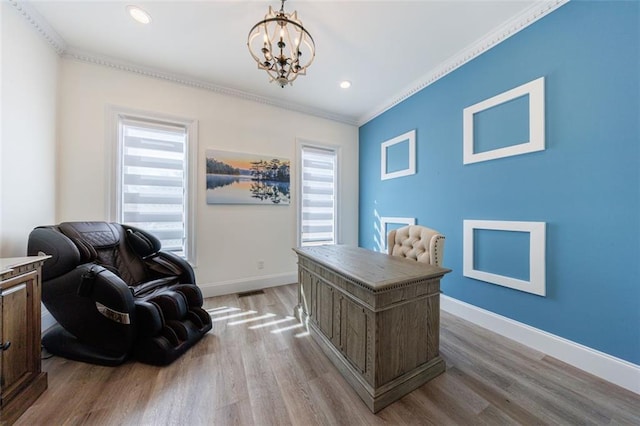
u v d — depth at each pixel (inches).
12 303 46.5
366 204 150.0
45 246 62.7
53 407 48.3
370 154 145.7
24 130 70.1
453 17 73.4
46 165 79.7
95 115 91.7
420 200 111.3
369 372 51.4
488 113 83.7
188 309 77.0
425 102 108.3
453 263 95.5
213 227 114.0
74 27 77.4
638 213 54.2
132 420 45.9
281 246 131.0
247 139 121.6
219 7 69.8
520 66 74.2
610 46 57.5
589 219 61.2
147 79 100.4
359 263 66.6
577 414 48.0
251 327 83.7
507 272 78.3
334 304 65.5
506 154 77.7
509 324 76.6
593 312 60.5
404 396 52.7
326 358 66.4
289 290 122.0
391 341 52.2
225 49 88.4
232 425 45.2
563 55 65.1
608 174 58.2
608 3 57.7
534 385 56.0
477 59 86.4
